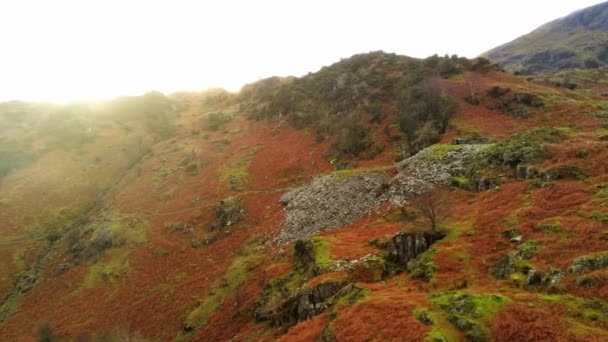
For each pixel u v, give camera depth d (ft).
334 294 127.44
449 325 81.87
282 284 164.55
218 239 274.77
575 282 84.02
